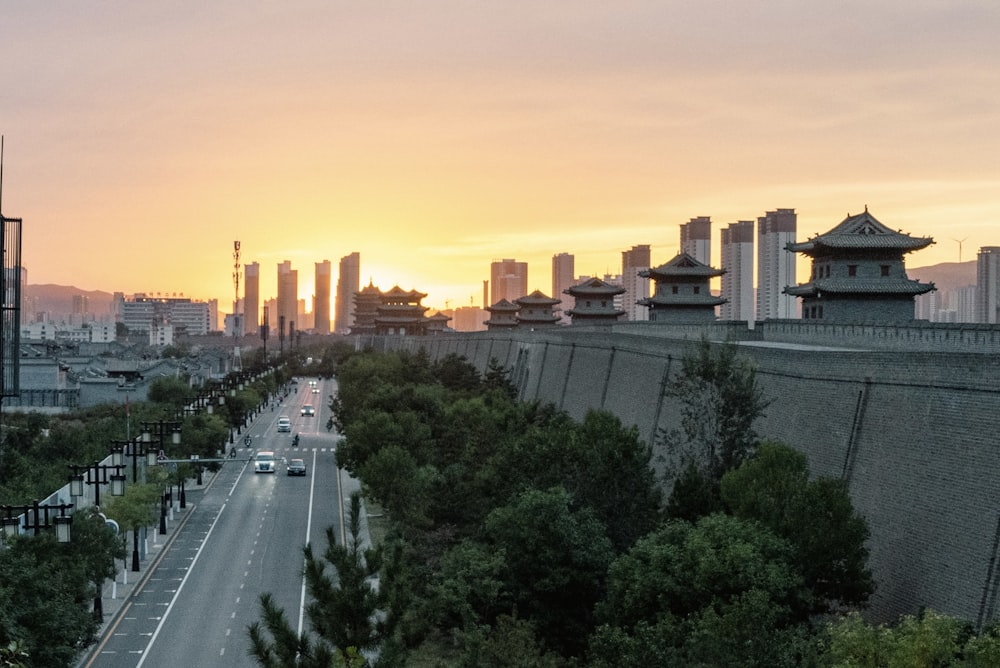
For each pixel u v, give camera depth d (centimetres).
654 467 9019
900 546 5525
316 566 4547
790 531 5453
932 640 4169
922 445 5531
